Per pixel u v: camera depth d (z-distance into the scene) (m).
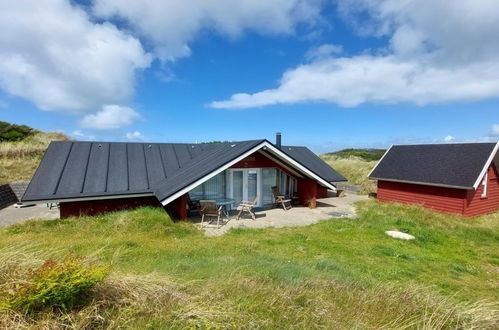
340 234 9.78
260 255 6.74
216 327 2.65
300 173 14.63
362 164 25.78
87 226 9.22
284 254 7.18
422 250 8.60
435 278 6.48
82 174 11.49
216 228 10.43
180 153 15.29
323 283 4.23
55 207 14.98
